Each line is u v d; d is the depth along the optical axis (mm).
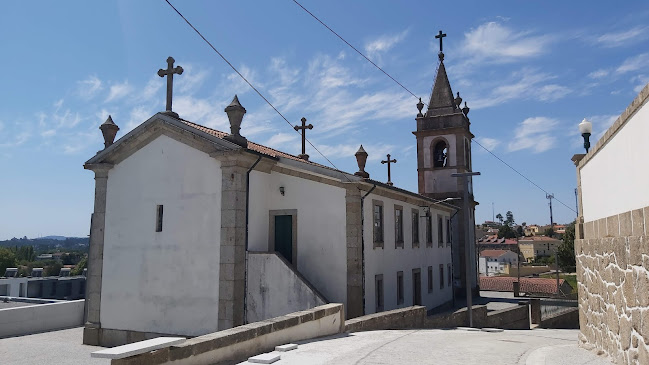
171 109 18609
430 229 26484
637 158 5691
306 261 17641
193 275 16781
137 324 17453
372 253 18234
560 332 17656
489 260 89062
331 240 17406
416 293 23344
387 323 13836
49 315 20609
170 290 17094
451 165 34719
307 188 17984
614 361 6781
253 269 16516
